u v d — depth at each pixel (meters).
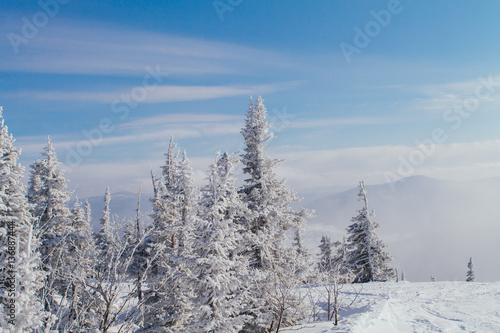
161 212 20.22
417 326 13.62
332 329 12.29
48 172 22.27
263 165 19.14
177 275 12.31
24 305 6.02
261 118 19.53
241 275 13.42
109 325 6.35
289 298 15.49
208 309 12.02
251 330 14.72
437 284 26.91
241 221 18.19
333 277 16.30
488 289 22.66
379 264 38.12
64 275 6.73
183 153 21.31
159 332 14.80
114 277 6.61
